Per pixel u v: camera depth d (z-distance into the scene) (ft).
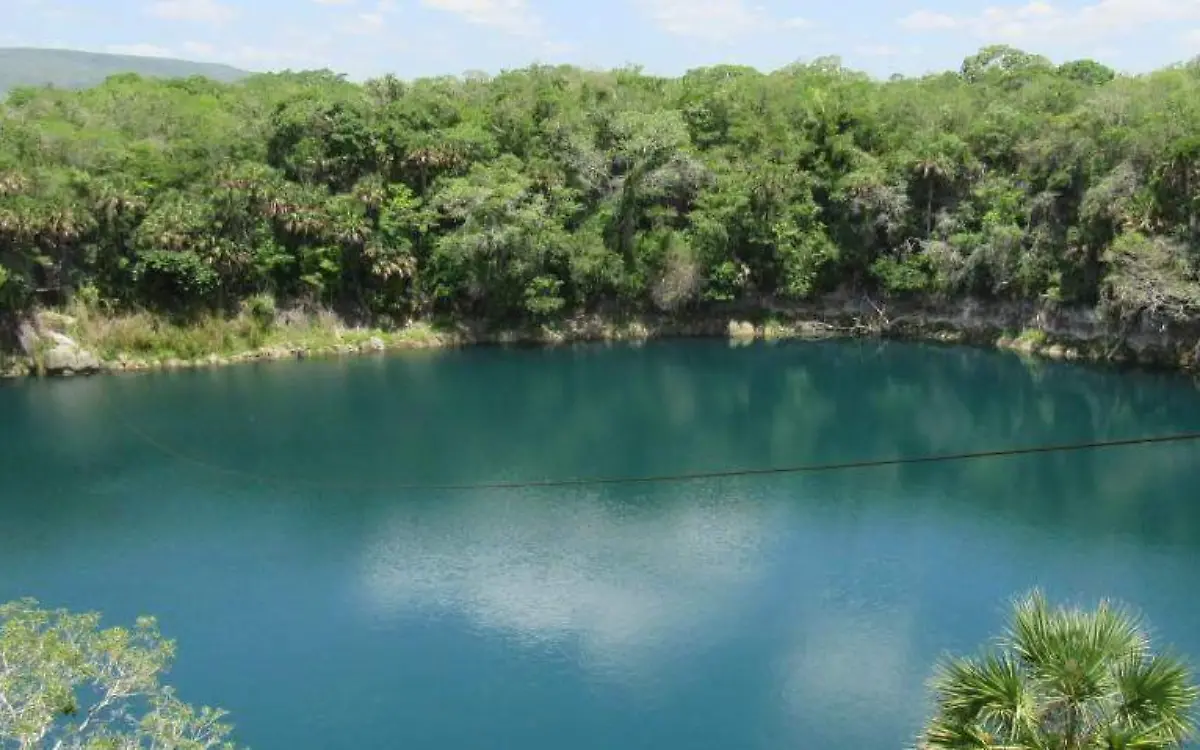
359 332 252.83
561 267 262.47
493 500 146.10
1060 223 242.37
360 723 89.20
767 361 245.45
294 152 255.09
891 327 270.26
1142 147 219.61
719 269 264.31
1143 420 186.60
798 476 157.17
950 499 145.79
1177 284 204.44
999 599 110.93
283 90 284.82
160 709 66.95
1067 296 236.63
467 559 124.16
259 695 93.81
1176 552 123.85
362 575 119.55
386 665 99.19
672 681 95.86
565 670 97.81
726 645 102.12
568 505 143.33
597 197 273.75
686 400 211.20
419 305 261.24
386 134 260.83
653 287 267.59
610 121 274.77
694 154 274.57
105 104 265.13
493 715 90.58
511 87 294.66
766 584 115.85
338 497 147.13
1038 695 49.49
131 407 195.11
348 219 245.45
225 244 233.55
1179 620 104.01
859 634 103.71
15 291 213.25
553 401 208.85
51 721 56.08
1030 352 244.22
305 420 189.98
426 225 254.47
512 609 110.42
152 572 120.98
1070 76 317.01
